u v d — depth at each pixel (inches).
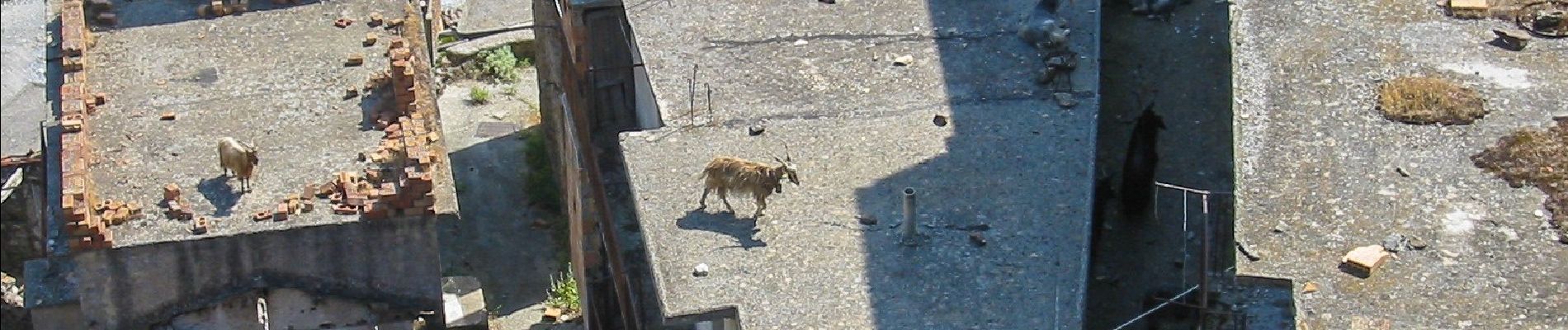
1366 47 710.5
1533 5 733.9
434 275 816.3
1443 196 617.0
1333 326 554.9
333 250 794.8
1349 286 573.0
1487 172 629.6
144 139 861.8
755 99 778.8
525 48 1376.7
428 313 829.2
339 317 821.9
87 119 877.8
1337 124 661.3
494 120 1299.2
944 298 643.5
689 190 711.1
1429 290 569.6
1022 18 828.0
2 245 1165.7
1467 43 711.7
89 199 782.5
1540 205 611.2
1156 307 692.1
